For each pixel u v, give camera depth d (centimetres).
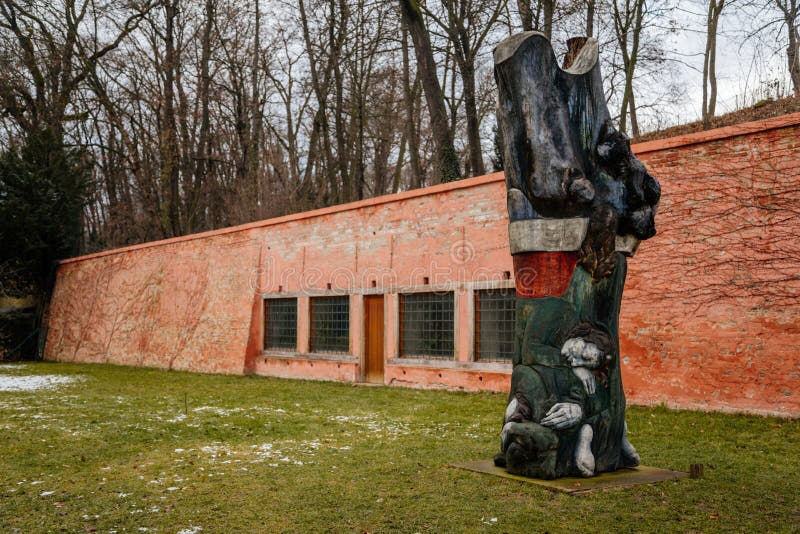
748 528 547
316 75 3011
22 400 1477
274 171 3725
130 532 561
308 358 2019
